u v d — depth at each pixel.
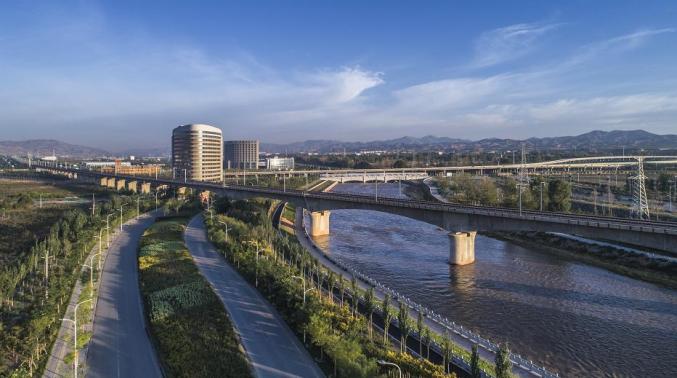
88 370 66.06
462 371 65.56
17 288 100.69
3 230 173.12
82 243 135.50
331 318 77.69
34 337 71.94
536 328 87.56
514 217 126.94
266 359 69.25
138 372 65.81
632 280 117.69
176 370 65.19
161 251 128.12
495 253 149.50
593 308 97.62
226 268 116.00
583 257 140.00
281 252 126.56
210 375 63.75
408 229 192.50
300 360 69.31
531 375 64.62
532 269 128.62
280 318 84.88
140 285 103.44
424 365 63.28
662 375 70.69
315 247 154.88
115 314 86.88
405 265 133.25
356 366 58.53
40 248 123.38
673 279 115.19
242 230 147.00
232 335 75.31
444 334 74.06
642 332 85.69
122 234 160.12
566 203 183.00
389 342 74.38
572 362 74.62
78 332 77.06
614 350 78.62
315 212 183.62
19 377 62.47
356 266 131.88
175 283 100.56
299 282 97.81
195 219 193.88
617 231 110.06
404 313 71.50
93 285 102.12
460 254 134.38
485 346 74.25
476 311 96.12
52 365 67.12
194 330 77.31
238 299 93.69
